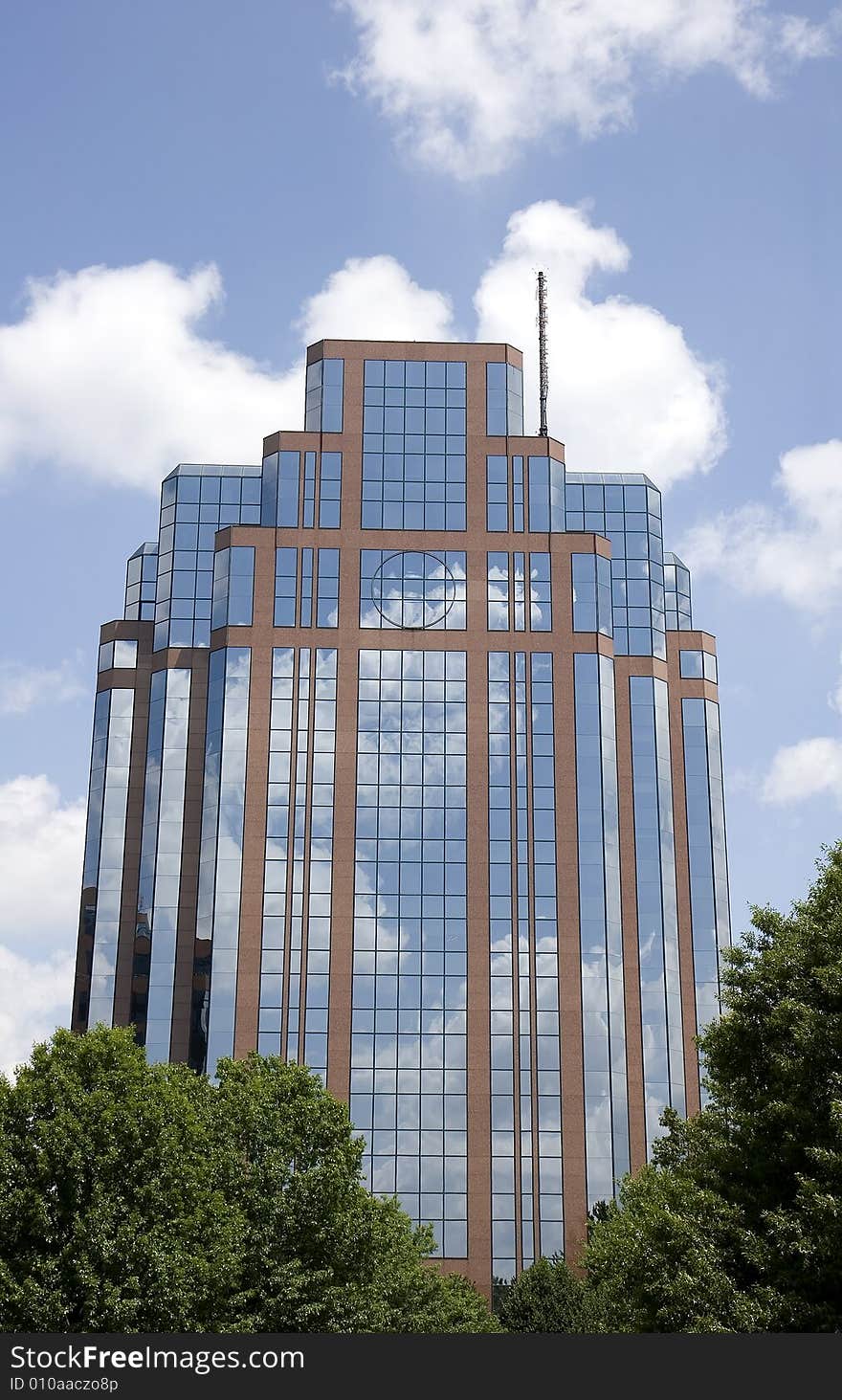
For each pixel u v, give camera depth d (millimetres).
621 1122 98062
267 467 113688
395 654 108188
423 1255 75625
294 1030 99375
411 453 113375
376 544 110812
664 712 112125
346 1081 98188
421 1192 95812
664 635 114625
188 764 109750
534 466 113375
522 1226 95125
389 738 106125
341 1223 48125
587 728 106750
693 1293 36969
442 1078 98375
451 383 115375
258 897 102375
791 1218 36344
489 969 100875
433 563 110500
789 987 39469
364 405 114562
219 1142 49938
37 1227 40125
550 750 106125
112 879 108375
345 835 103750
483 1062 98812
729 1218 38406
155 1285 40219
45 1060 43594
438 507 111938
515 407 115562
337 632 108562
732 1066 40312
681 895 108875
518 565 110812
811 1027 37312
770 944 41469
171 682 111812
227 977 100562
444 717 106750
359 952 101062
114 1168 41656
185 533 116812
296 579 109875
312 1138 50438
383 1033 99375
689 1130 46719
